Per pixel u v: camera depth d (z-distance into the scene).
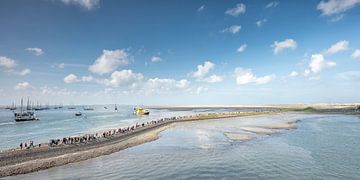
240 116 134.50
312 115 143.75
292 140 54.09
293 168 32.75
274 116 137.38
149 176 30.77
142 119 135.12
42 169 33.59
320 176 29.42
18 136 69.62
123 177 30.48
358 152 41.34
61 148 44.09
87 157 39.62
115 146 46.97
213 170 32.72
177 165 35.41
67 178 30.22
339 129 72.56
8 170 31.38
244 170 32.41
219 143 51.97
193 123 98.19
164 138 60.22
